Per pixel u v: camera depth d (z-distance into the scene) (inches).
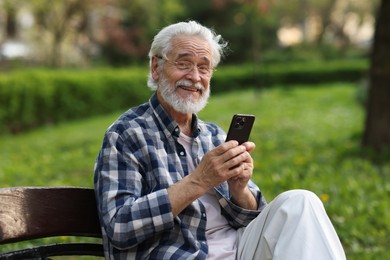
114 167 114.6
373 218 242.7
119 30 1182.3
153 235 111.3
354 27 1882.4
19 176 336.8
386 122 374.9
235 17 1350.9
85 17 1056.8
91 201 118.9
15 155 435.5
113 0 1121.4
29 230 109.0
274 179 297.1
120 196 112.3
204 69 124.9
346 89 1014.4
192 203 118.4
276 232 112.8
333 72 1186.6
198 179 112.5
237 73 1068.5
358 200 261.1
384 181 303.7
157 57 124.9
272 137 473.4
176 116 125.1
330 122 583.8
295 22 1801.2
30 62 999.0
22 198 109.3
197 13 1343.5
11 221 106.5
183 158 121.7
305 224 109.5
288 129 522.9
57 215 113.8
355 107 724.7
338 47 1700.3
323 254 107.1
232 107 745.0
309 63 1316.4
